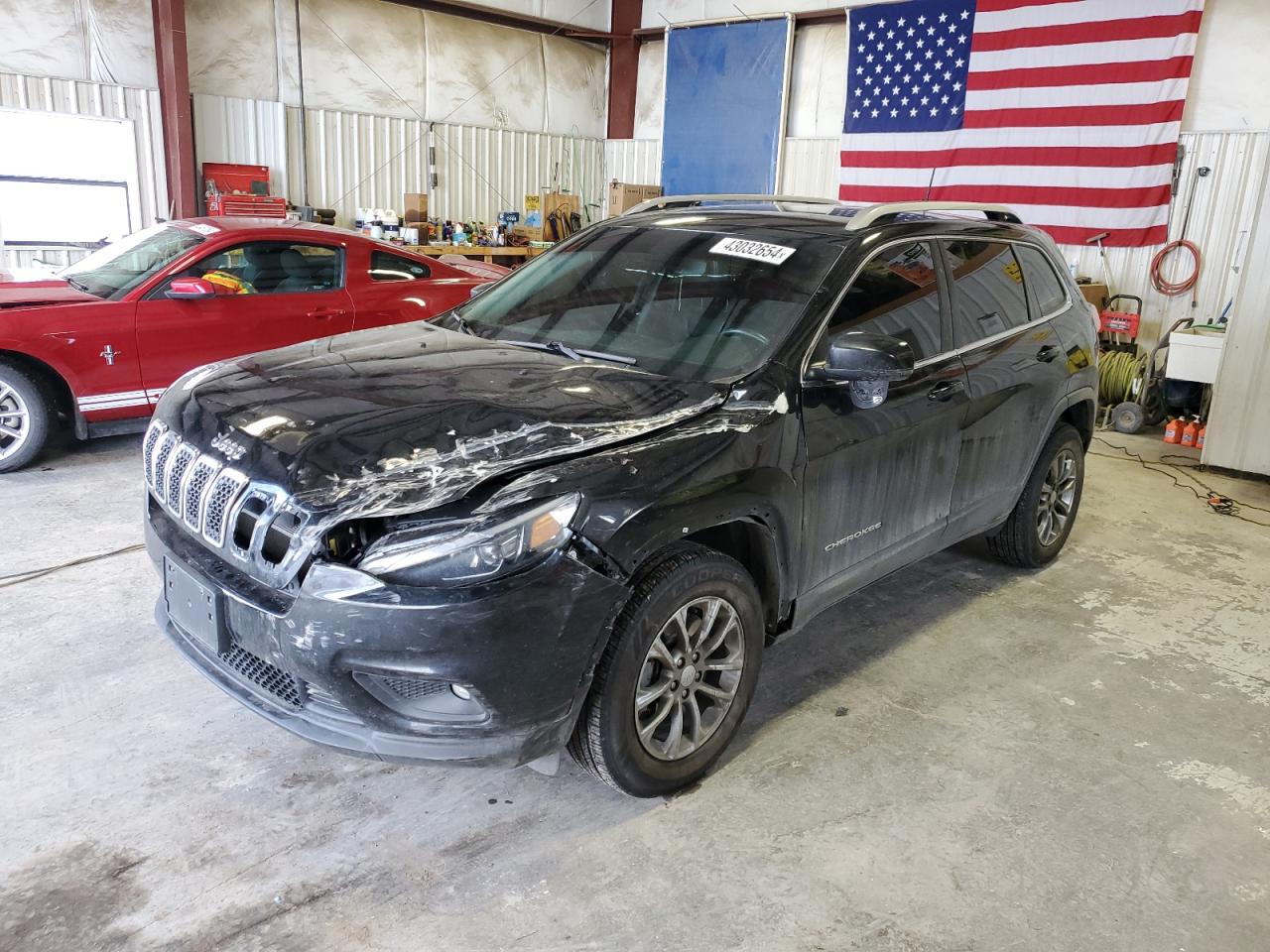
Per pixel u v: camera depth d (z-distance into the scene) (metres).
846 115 10.77
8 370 5.05
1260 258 6.06
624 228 3.57
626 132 13.74
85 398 5.23
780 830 2.46
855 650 3.56
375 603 1.98
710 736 2.62
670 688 2.46
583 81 13.44
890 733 2.97
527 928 2.08
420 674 2.01
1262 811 2.66
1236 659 3.64
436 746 2.10
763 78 11.84
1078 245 9.19
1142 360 8.45
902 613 3.93
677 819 2.48
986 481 3.69
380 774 2.62
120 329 5.27
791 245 3.09
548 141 13.17
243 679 2.29
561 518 2.09
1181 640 3.80
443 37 11.63
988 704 3.19
